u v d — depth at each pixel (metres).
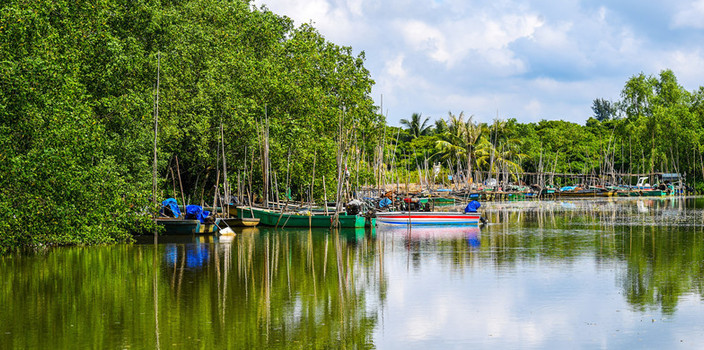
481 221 56.59
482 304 22.64
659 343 17.95
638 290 24.86
